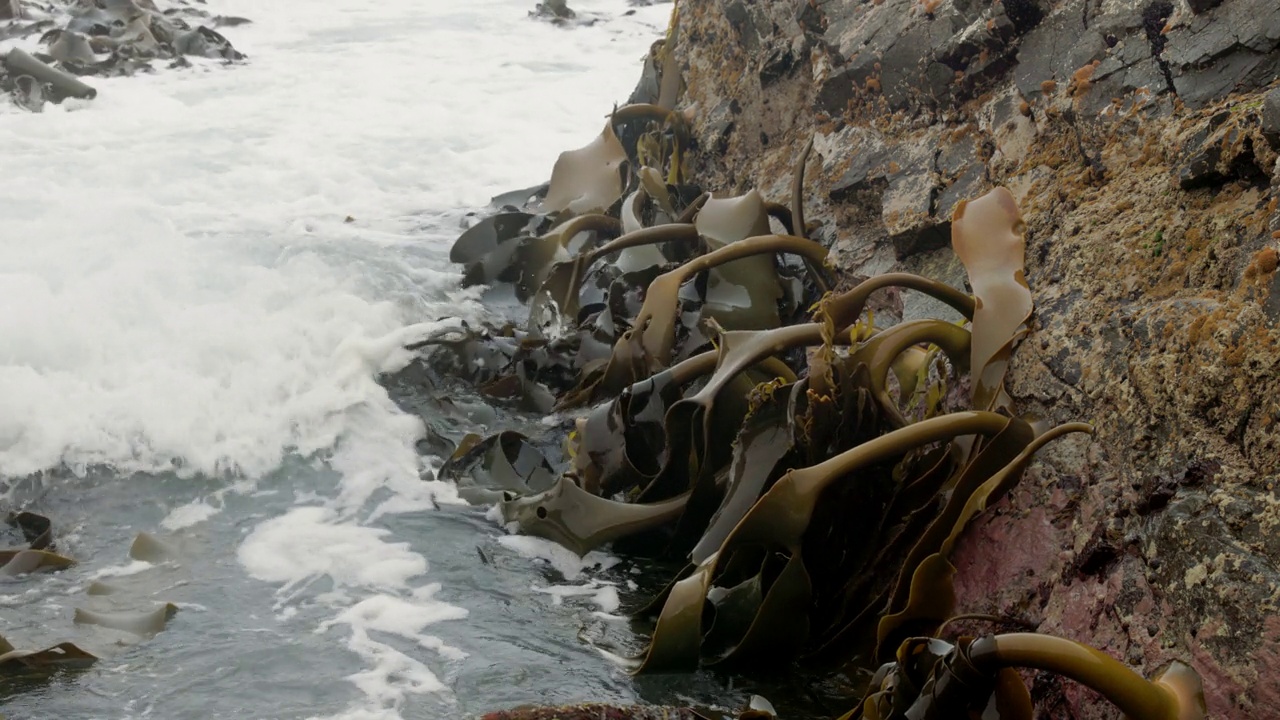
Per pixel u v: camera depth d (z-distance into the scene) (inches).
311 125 410.3
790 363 223.5
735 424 187.8
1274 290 142.0
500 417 233.0
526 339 247.0
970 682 119.7
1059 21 215.5
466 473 212.5
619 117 329.1
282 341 242.1
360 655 161.5
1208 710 123.0
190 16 583.8
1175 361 147.1
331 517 199.5
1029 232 191.3
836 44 266.5
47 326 229.1
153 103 432.5
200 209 323.3
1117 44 200.5
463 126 415.8
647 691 154.6
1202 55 182.5
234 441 214.7
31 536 191.2
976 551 159.9
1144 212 174.4
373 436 223.0
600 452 196.1
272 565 184.1
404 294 271.6
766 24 307.1
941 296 185.5
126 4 514.0
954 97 232.7
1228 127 163.2
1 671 155.3
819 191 263.7
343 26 594.9
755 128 305.7
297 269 275.6
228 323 243.9
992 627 151.5
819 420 171.6
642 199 291.1
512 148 395.2
